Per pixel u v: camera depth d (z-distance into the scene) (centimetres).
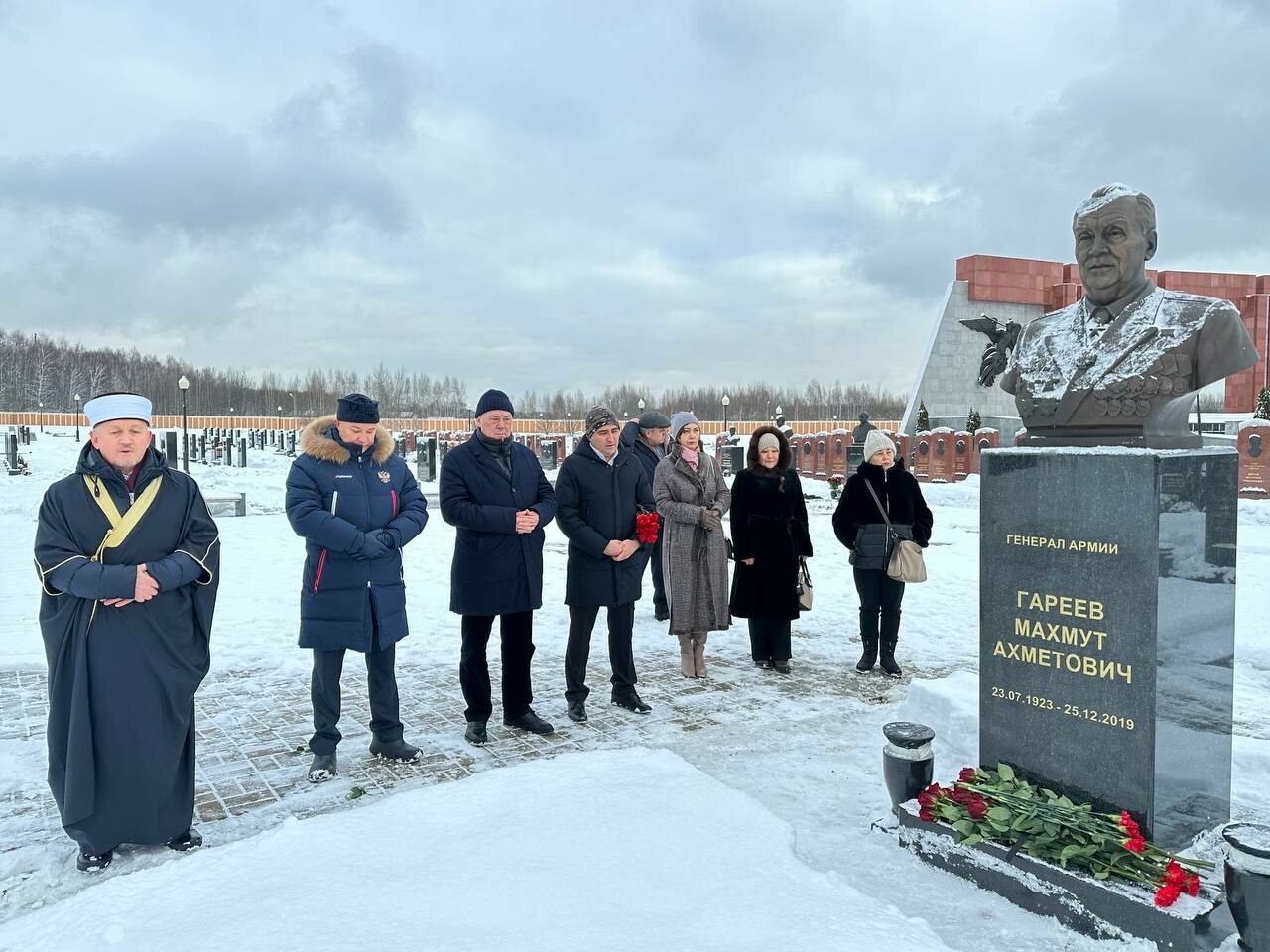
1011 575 340
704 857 316
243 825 376
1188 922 260
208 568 359
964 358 3200
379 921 268
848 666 649
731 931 264
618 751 430
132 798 338
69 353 10662
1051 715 329
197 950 252
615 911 276
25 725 501
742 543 633
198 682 360
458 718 525
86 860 335
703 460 621
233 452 4631
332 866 307
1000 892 305
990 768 351
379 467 458
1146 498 297
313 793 410
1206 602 317
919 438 2691
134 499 346
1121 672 306
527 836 331
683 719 519
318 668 433
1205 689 319
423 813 353
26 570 1039
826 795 397
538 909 277
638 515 535
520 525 477
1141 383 312
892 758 357
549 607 863
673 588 604
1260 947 248
